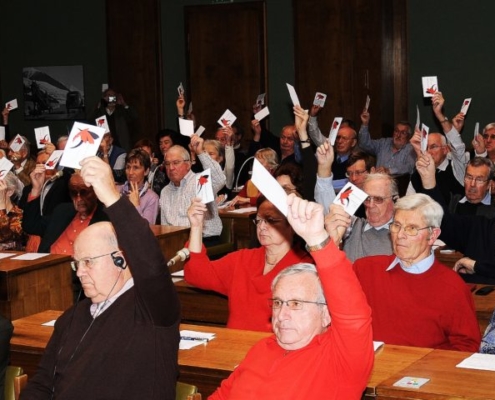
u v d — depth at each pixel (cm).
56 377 299
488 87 1096
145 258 270
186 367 344
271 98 1207
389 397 300
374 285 396
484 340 353
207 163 711
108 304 298
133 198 699
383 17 1127
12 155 980
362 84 1145
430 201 388
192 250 422
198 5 1235
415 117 1133
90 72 1295
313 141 958
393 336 389
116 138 1197
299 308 277
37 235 656
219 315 516
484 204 608
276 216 400
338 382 264
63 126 1314
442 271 389
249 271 413
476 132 909
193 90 1249
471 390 295
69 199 738
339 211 352
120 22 1270
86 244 297
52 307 590
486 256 485
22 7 1314
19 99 1327
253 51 1212
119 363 283
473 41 1099
